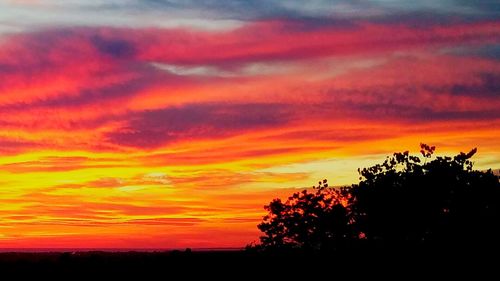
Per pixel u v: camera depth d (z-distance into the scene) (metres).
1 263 59.22
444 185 33.69
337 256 36.59
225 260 45.81
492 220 33.16
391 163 35.12
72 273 52.91
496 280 32.38
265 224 38.53
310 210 37.53
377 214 34.66
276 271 38.50
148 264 52.09
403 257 34.34
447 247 33.41
